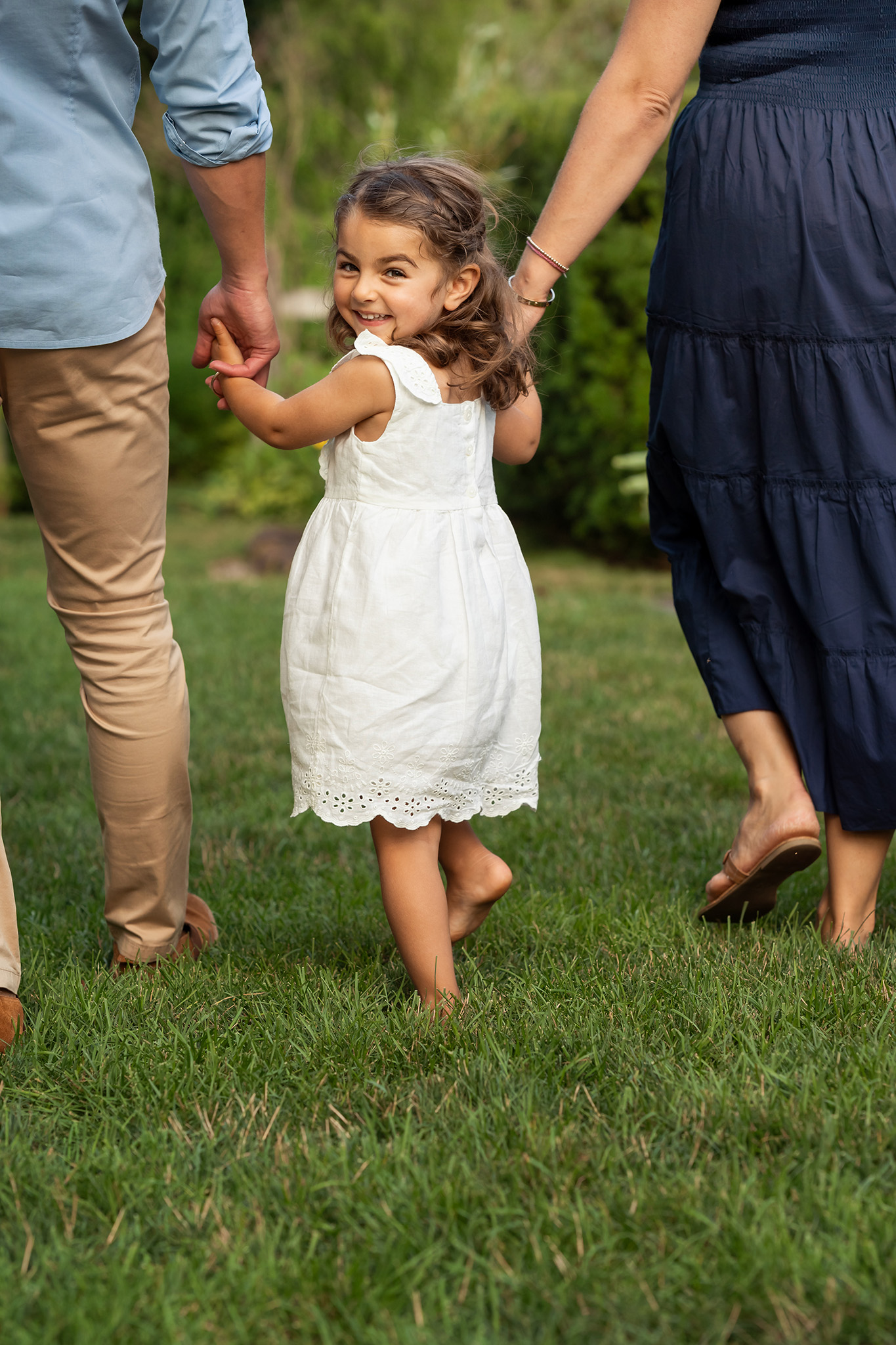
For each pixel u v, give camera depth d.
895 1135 1.75
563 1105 1.86
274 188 16.30
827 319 2.44
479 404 2.31
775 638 2.66
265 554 10.62
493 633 2.27
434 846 2.28
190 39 2.12
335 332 2.37
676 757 4.46
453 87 15.98
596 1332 1.40
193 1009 2.24
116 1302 1.42
